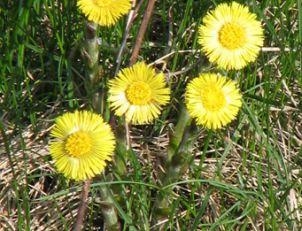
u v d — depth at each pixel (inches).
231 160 19.9
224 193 19.3
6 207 19.0
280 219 18.8
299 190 19.3
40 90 20.9
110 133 13.6
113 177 17.4
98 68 16.0
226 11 14.9
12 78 19.4
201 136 19.9
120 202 17.8
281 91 21.1
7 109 20.0
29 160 19.5
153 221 18.2
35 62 21.1
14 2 19.9
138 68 14.3
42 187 19.3
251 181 19.5
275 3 21.6
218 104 14.1
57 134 13.5
